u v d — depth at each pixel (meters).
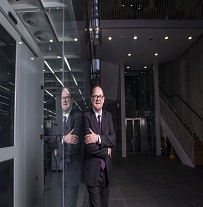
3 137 2.55
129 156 12.89
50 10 2.95
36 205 3.35
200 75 10.80
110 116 2.73
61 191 2.65
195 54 11.16
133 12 9.69
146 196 4.81
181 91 13.23
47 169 3.28
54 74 3.34
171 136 11.24
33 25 3.15
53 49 3.61
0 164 2.50
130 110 16.39
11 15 2.69
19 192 3.10
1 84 2.48
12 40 2.87
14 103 2.94
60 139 2.72
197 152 9.29
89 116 2.60
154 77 13.94
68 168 2.68
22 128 3.30
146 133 15.59
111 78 13.50
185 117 12.58
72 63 3.64
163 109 13.08
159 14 9.74
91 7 6.51
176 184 5.88
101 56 12.23
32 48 3.59
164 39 10.41
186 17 9.73
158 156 12.61
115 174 7.41
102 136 2.48
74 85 3.54
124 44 10.80
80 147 2.71
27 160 3.50
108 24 9.08
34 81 3.90
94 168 2.49
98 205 2.48
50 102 3.42
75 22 4.12
